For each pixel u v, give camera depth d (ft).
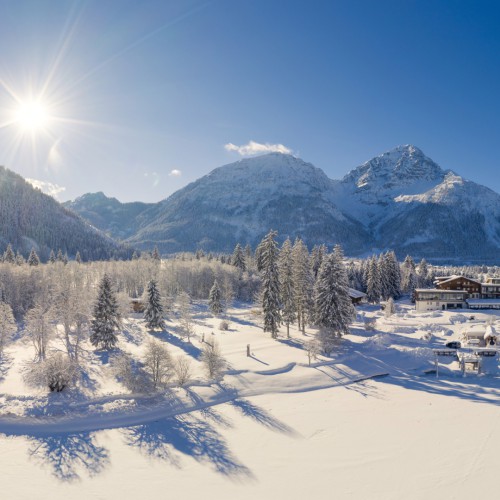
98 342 197.47
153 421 134.51
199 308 344.28
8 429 124.57
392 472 100.99
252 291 396.37
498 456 107.34
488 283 388.37
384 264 397.39
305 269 239.09
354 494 91.66
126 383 151.53
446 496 89.51
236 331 251.60
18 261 459.73
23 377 159.63
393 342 222.48
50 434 123.65
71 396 145.18
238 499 91.09
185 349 207.31
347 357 194.70
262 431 127.44
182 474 102.47
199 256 614.34
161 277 394.32
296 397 156.87
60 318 213.66
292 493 92.94
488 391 160.56
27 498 91.81
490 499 87.92
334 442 119.14
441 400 151.64
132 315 288.30
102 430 127.44
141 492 94.58
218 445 118.32
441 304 335.26
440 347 214.07
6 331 187.83
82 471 103.96
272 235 229.25
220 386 160.56
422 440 118.62
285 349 206.49
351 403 150.20
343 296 217.15
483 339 220.84
